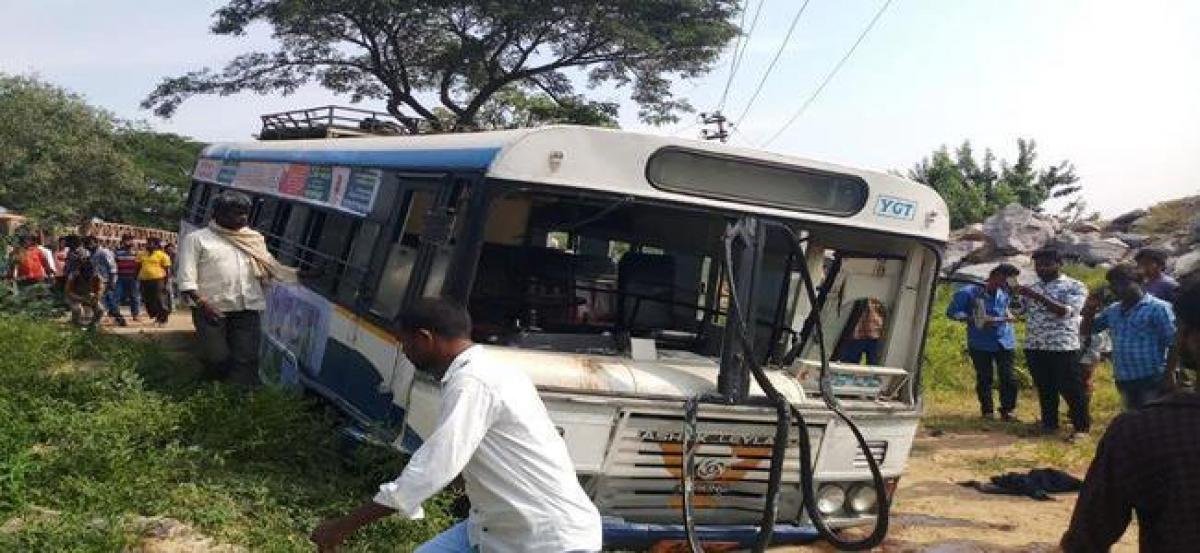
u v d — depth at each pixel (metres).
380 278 7.56
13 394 8.52
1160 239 30.08
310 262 9.35
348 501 6.64
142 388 9.20
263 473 7.18
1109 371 16.36
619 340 6.86
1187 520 3.02
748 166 6.62
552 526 3.88
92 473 6.61
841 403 6.81
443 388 3.93
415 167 7.42
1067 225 33.44
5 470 6.31
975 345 12.89
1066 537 3.30
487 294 6.74
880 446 6.98
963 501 9.05
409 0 29.94
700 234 7.15
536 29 31.22
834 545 6.35
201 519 6.14
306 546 5.95
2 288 15.30
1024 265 28.36
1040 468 10.20
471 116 33.62
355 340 7.74
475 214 6.18
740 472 6.49
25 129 43.12
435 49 33.25
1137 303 9.70
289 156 11.38
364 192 8.44
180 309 22.08
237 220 8.91
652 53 31.19
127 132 49.53
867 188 6.89
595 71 33.50
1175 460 3.04
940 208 7.12
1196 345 3.21
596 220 6.87
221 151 15.62
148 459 6.86
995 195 45.31
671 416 6.21
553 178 6.21
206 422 7.69
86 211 44.09
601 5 30.64
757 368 6.11
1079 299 11.75
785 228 6.36
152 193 48.72
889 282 7.27
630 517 6.33
